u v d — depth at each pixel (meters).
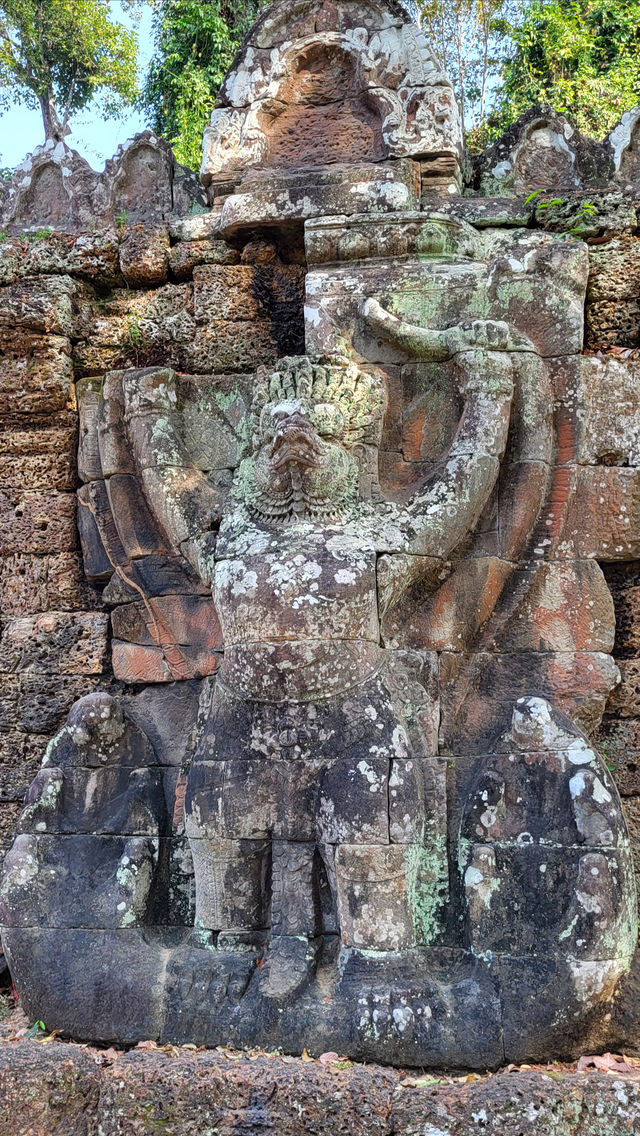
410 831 4.21
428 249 5.11
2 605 5.49
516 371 4.87
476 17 11.02
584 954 3.95
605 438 4.88
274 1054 4.01
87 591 5.45
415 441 5.01
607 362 4.92
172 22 11.54
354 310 5.09
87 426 5.51
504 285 4.97
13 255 5.70
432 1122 3.65
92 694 4.89
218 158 5.56
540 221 5.21
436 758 4.55
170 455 5.09
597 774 4.24
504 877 4.20
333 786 4.24
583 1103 3.73
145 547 5.18
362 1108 3.67
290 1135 3.67
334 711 4.36
